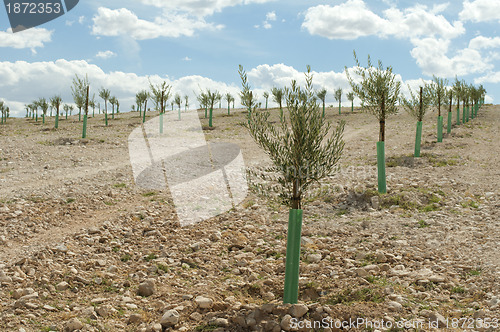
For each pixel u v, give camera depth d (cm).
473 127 2970
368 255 789
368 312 532
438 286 631
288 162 568
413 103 1853
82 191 1363
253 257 845
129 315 595
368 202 1199
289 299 581
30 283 702
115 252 884
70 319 565
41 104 4850
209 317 573
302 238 916
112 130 3322
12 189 1395
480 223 961
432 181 1400
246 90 586
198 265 805
